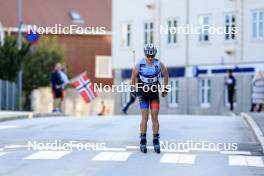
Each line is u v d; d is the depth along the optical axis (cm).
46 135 3781
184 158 2862
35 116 5984
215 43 10138
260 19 9694
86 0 14012
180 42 10538
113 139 3547
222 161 2791
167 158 2856
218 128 4197
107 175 2402
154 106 3045
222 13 10038
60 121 4944
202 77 10325
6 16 13275
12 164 2666
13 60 8256
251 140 3541
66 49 13112
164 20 10656
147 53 3009
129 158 2848
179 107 10600
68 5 13825
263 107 7200
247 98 9800
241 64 9881
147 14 10856
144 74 3028
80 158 2839
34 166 2612
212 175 2433
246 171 2536
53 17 13525
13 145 3316
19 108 8369
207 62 10250
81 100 12988
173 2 10531
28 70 12081
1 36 12950
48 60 12419
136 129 4100
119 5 11269
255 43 9744
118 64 11300
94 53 13450
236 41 9919
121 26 11244
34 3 13562
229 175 2439
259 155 2986
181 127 4259
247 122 4609
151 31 10825
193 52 10388
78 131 4003
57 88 7162
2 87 7581
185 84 10519
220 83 10081
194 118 5281
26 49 8450
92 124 4541
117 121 4853
